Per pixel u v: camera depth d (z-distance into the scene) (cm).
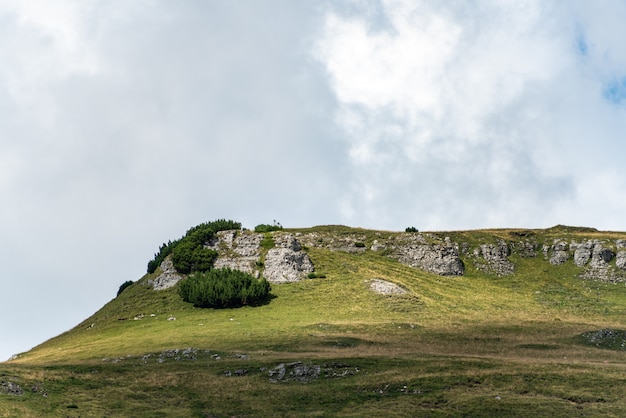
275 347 9006
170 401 7081
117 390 7256
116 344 9681
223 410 6894
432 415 6600
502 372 7600
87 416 6450
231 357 8481
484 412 6625
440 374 7606
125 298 12719
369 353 8656
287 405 7006
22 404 6450
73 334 11350
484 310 11575
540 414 6531
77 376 7569
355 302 11456
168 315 11350
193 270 12812
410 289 12419
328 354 8525
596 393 7038
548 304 12438
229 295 11431
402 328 10088
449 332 9919
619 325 10788
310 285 12238
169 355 8631
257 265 12744
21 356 10194
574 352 8912
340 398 7131
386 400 7031
